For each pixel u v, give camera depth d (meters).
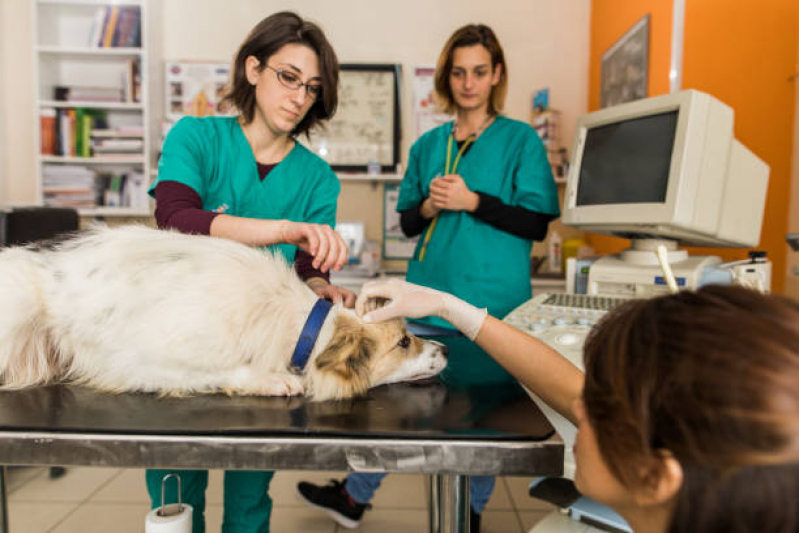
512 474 0.73
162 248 1.04
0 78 3.58
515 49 3.71
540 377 0.87
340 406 0.90
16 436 0.72
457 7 3.70
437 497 1.11
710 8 2.20
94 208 3.45
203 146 1.38
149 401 0.92
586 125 1.72
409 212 2.23
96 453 0.72
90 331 0.98
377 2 3.71
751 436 0.32
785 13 1.88
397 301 0.98
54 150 3.45
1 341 1.00
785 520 0.32
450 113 2.25
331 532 2.04
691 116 1.39
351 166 3.72
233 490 1.33
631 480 0.40
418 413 0.85
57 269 1.06
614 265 1.58
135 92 3.48
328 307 1.05
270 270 1.07
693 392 0.34
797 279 1.76
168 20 3.67
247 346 0.98
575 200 1.75
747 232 1.66
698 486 0.35
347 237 3.59
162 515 1.03
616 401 0.40
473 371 1.16
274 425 0.78
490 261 1.99
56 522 2.04
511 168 2.02
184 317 0.93
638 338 0.40
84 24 3.59
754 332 0.34
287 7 3.69
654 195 1.48
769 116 1.94
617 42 3.07
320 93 1.40
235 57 1.39
